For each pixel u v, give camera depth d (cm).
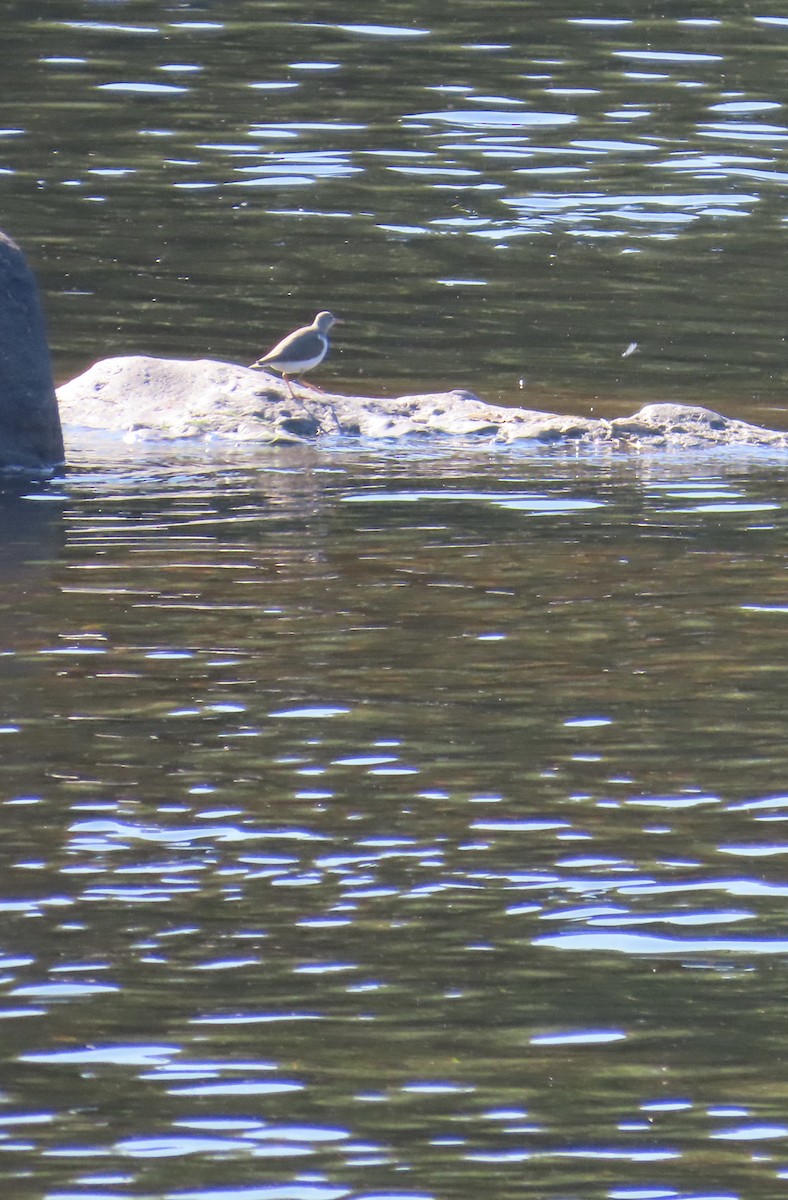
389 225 5347
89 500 3344
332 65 6594
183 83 6394
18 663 2544
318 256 5097
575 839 2119
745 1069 1734
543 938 1936
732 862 2073
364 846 2097
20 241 5122
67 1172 1598
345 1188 1583
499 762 2286
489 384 4203
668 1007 1827
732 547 3088
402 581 2895
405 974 1873
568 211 5475
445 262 5075
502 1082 1711
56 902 1981
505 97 6312
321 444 3794
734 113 6206
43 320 3659
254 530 3156
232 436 3816
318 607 2772
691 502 3375
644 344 4509
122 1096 1692
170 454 3697
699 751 2319
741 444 3819
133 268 4962
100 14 7088
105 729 2352
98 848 2080
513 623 2716
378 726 2377
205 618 2722
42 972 1864
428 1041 1770
